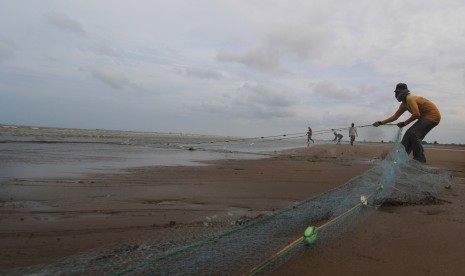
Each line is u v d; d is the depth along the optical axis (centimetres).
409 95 775
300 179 821
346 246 320
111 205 516
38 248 329
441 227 384
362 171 1020
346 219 387
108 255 256
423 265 280
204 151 1956
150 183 719
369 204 471
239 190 660
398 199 512
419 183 581
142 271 220
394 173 600
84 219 436
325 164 1259
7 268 275
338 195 475
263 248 274
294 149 2220
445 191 607
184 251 245
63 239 357
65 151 1452
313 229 308
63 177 754
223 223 416
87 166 971
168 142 2831
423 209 471
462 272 268
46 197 554
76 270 223
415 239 342
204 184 721
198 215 467
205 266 242
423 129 760
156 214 469
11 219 428
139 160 1228
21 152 1311
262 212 489
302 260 286
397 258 294
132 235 369
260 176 866
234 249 263
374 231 367
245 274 238
